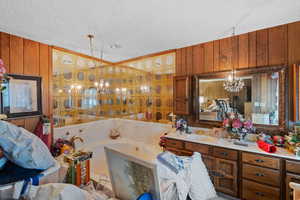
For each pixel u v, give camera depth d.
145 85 3.52
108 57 3.66
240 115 2.29
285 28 2.01
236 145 2.03
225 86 2.41
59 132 2.87
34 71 2.55
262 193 1.79
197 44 2.74
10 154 1.10
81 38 2.47
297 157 1.61
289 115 1.97
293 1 1.53
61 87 2.96
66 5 1.58
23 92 2.38
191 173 1.18
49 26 2.05
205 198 1.21
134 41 2.61
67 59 3.05
